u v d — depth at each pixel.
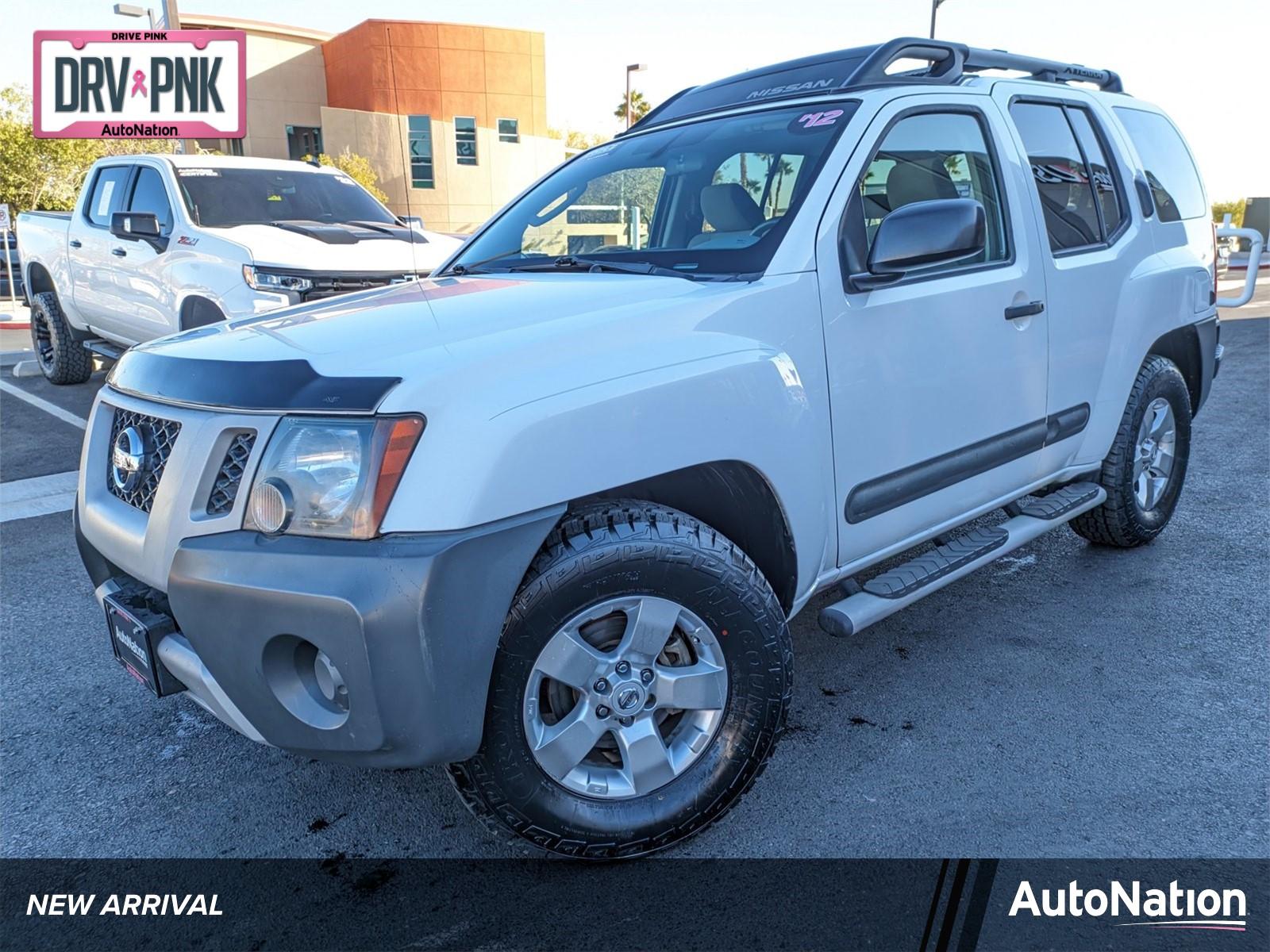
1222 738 2.86
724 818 2.57
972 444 3.12
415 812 2.68
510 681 2.12
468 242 3.59
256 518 2.03
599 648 2.29
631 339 2.27
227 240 6.39
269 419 2.06
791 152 2.89
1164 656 3.39
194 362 2.32
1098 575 4.15
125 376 2.54
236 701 2.10
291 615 1.95
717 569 2.29
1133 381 3.90
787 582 2.63
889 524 2.90
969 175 3.20
